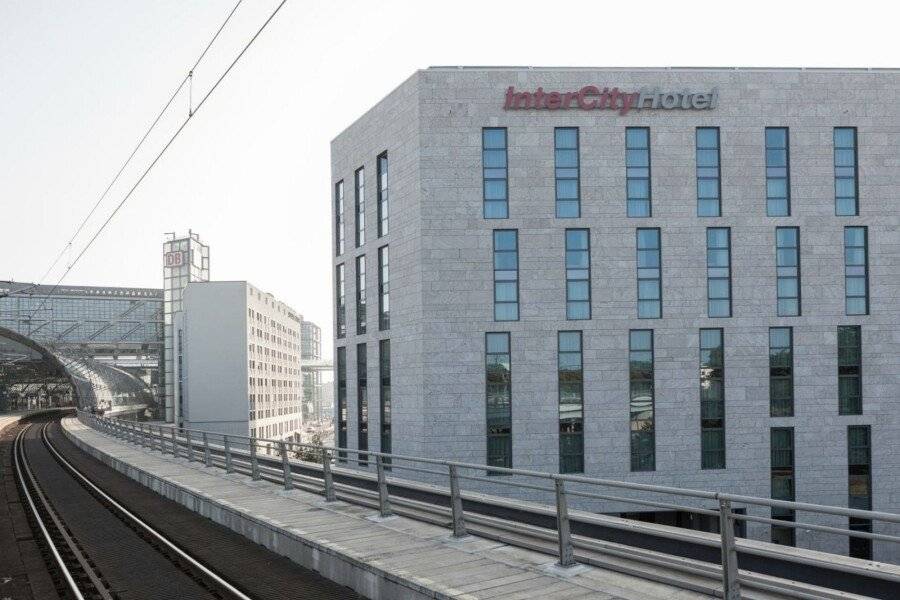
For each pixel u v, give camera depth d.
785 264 29.42
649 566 8.26
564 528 8.80
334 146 37.12
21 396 151.38
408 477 29.56
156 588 10.77
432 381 28.53
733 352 28.95
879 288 29.38
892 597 6.49
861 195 29.58
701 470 28.59
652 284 29.20
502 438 28.59
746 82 29.58
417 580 8.47
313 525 12.24
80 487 24.66
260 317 103.62
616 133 29.38
